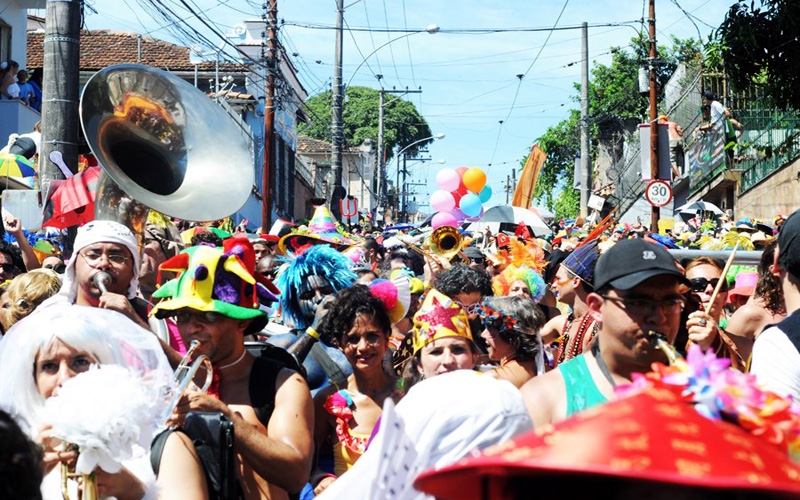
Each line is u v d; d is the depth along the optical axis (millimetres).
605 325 3629
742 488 1529
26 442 2154
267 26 23094
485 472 1777
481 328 5633
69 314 3561
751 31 10828
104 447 3109
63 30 10188
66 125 10188
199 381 4273
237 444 3885
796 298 4320
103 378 3205
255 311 4273
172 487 3402
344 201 30312
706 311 4469
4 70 21125
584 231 21062
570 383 3684
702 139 33031
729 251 6180
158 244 6801
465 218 18422
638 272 3541
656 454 1581
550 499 1737
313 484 5043
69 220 8516
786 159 24484
